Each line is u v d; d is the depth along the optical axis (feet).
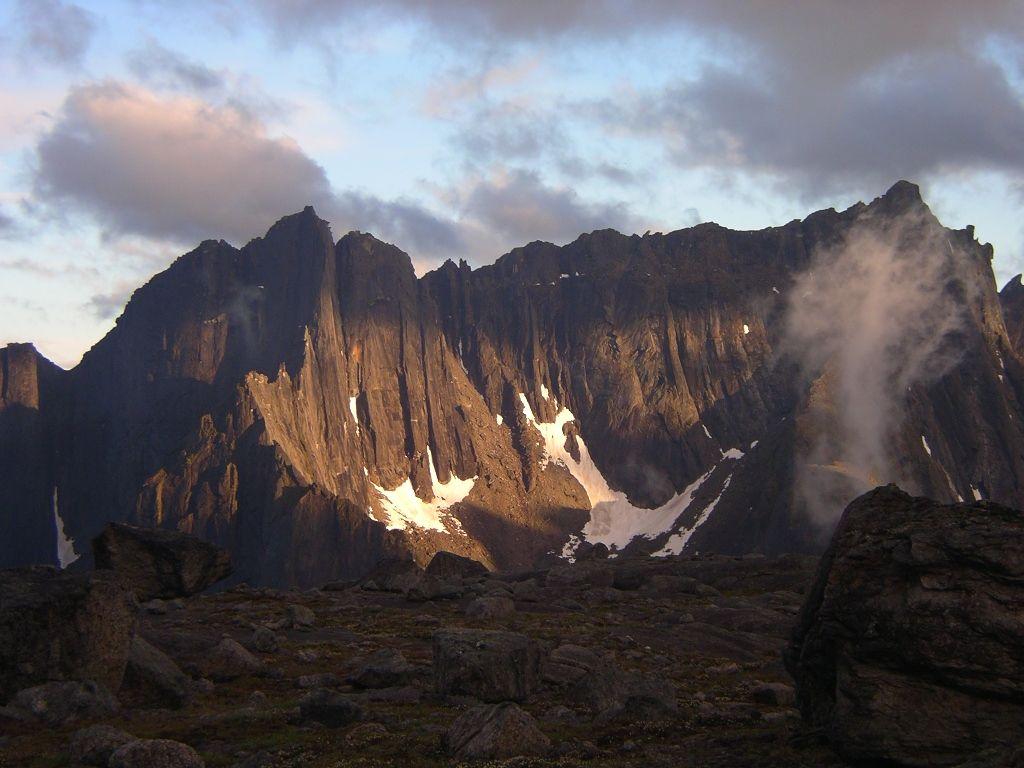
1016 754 73.20
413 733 101.19
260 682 132.05
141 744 86.07
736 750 91.56
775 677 148.25
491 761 90.58
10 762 91.35
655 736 101.04
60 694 108.06
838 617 87.10
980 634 80.38
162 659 125.08
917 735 80.48
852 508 92.63
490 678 118.11
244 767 90.68
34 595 112.16
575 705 118.62
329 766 90.12
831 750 86.58
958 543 82.17
